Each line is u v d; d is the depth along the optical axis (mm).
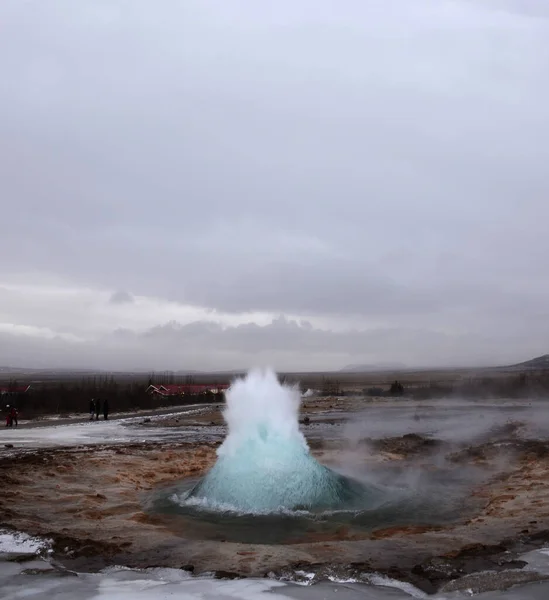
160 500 12352
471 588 6426
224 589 6566
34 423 37375
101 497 12648
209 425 34844
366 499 12008
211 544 8766
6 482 13828
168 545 8703
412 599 6164
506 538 8719
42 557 7902
